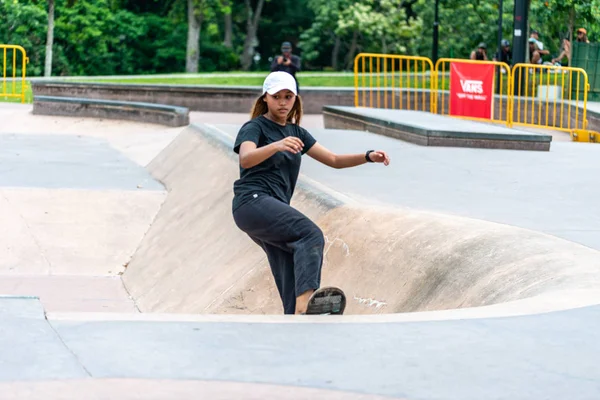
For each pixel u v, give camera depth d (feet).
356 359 16.98
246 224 22.86
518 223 31.53
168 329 18.43
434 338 18.30
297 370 16.34
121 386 15.24
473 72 74.69
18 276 39.75
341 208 33.22
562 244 26.55
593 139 69.46
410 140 54.90
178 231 42.47
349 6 156.56
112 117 81.66
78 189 48.62
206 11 169.68
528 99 77.25
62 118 82.84
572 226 31.30
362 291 28.17
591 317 19.81
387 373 16.29
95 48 168.04
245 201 22.84
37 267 40.91
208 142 52.85
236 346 17.53
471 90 75.00
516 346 17.84
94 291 38.63
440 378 16.10
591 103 78.48
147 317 19.42
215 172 46.73
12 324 18.07
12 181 49.44
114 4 173.37
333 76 128.88
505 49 96.02
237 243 36.60
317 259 22.02
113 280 40.34
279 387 15.51
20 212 45.14
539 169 45.19
